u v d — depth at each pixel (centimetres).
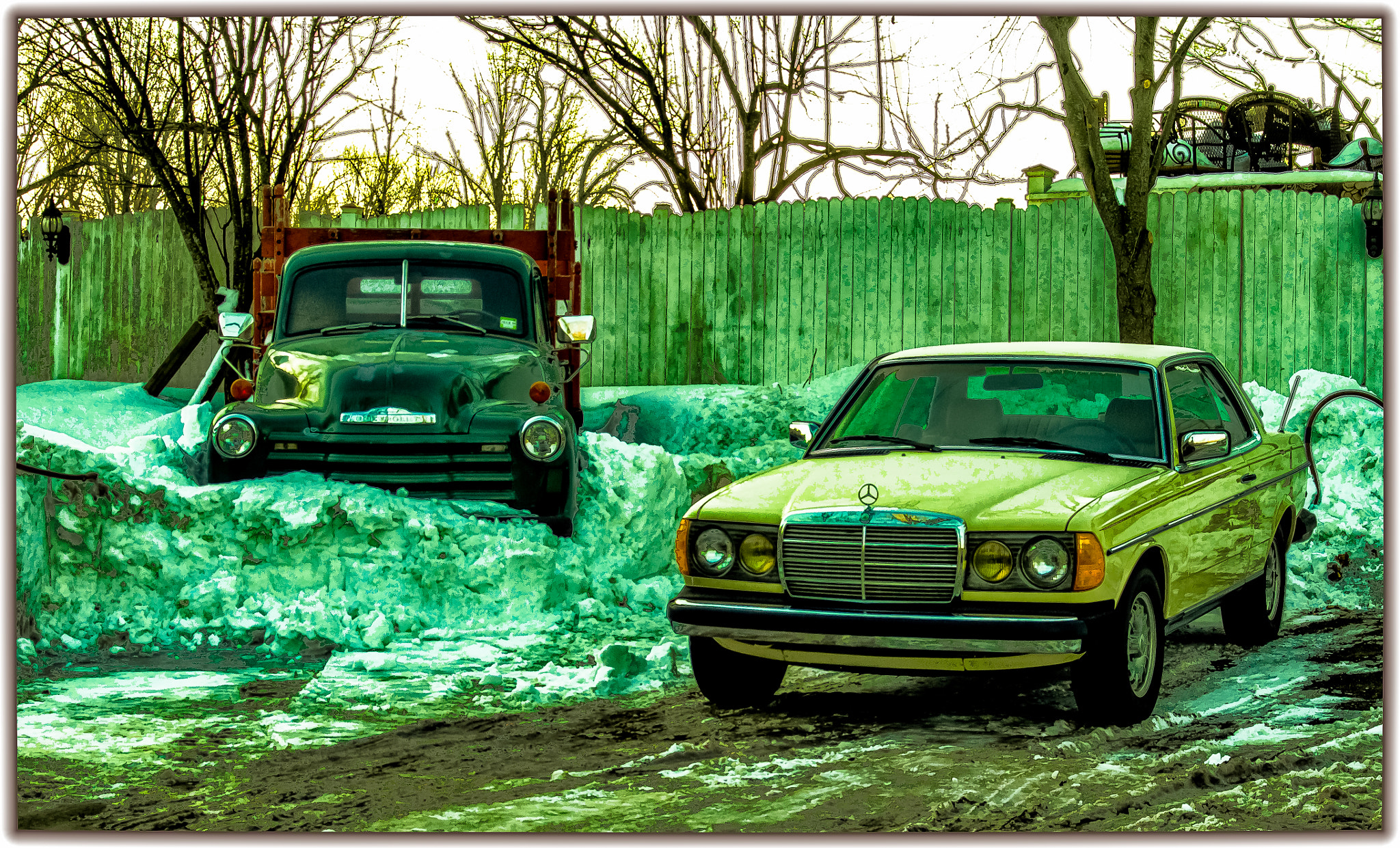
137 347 2144
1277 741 638
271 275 1209
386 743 649
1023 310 1797
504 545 925
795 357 1848
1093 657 649
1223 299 1753
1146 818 521
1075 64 1595
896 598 656
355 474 941
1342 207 1717
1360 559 1188
